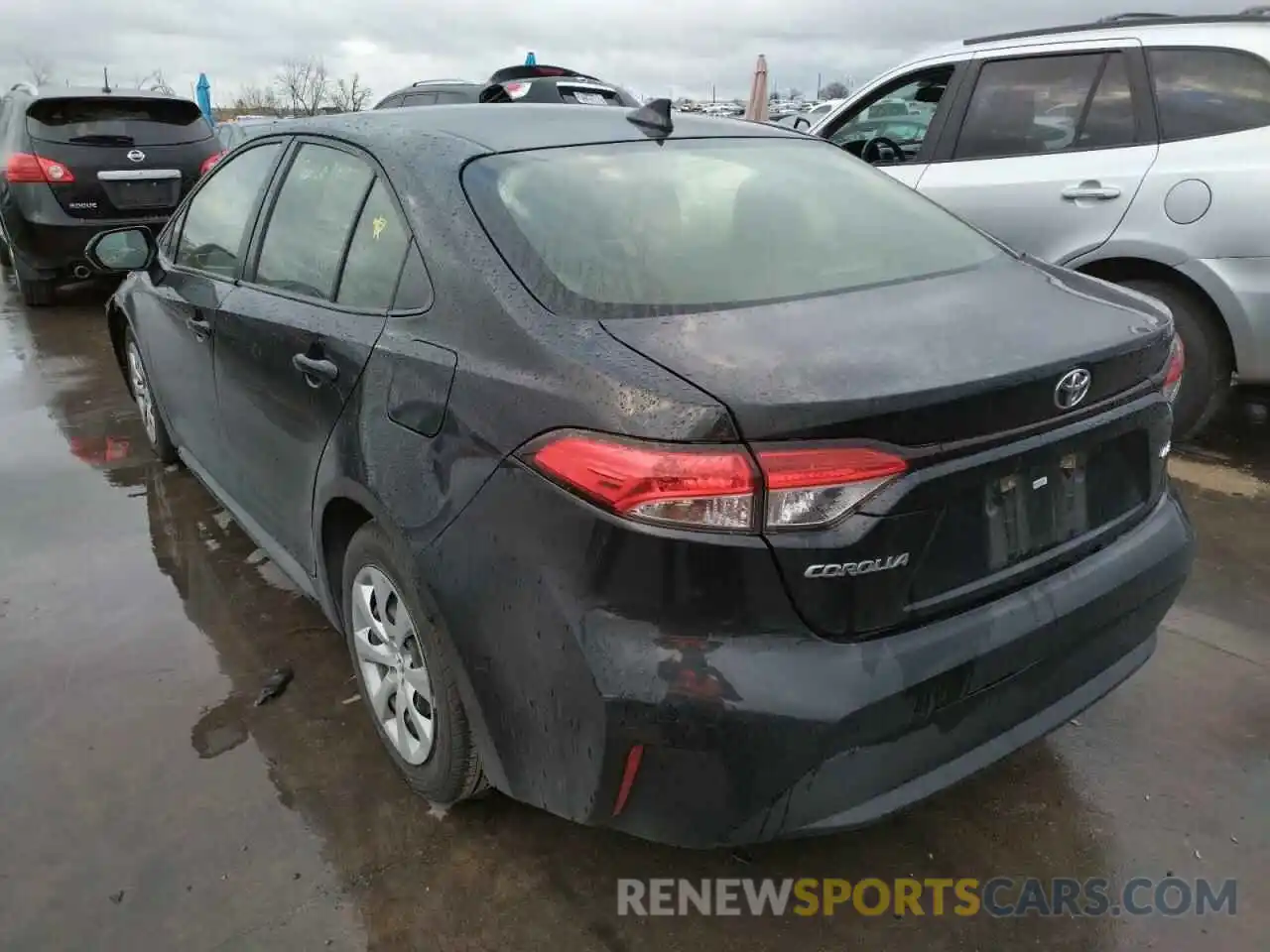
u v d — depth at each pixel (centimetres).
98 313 783
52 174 735
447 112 279
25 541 377
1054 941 205
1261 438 477
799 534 166
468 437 195
